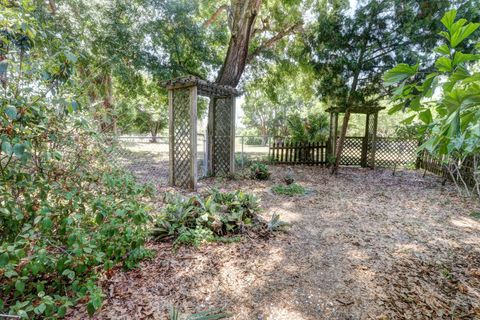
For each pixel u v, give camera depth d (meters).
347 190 5.36
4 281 1.75
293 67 9.47
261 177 6.21
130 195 2.29
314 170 7.82
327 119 9.59
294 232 3.16
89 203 1.99
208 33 8.50
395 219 3.64
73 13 6.04
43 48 1.89
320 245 2.81
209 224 2.95
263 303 1.87
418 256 2.57
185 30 7.63
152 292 1.93
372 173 7.41
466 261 2.46
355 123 16.44
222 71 7.32
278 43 9.32
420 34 5.21
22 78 1.71
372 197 4.82
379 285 2.09
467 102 0.76
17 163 1.74
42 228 1.65
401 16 5.35
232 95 5.96
